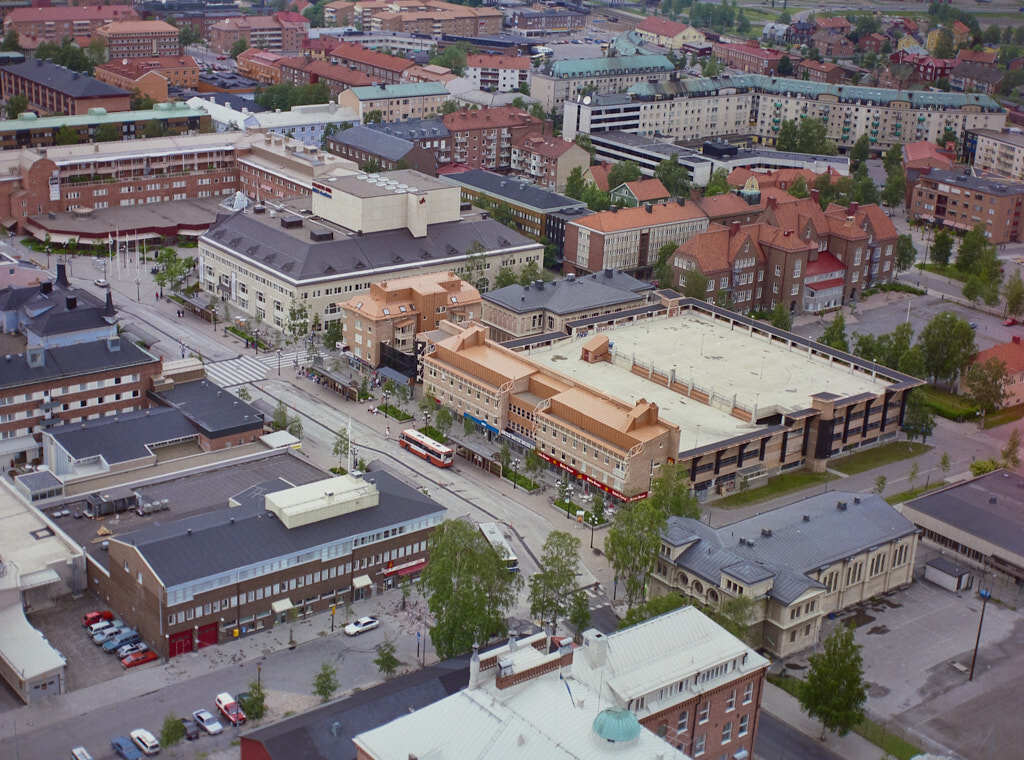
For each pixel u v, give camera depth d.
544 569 195.75
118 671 186.50
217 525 199.62
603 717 136.12
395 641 198.38
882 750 177.88
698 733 162.00
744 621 187.38
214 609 193.00
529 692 145.38
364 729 155.88
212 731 171.88
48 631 195.38
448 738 139.38
